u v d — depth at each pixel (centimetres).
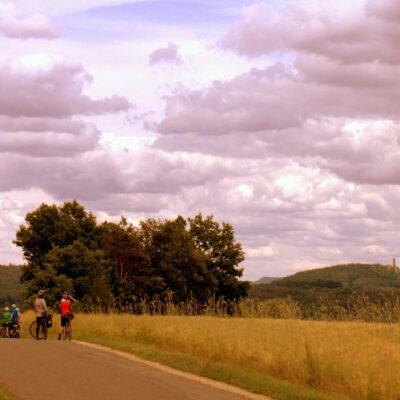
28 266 11038
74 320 4700
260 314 4531
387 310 3838
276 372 2559
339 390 2239
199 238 12812
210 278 11938
